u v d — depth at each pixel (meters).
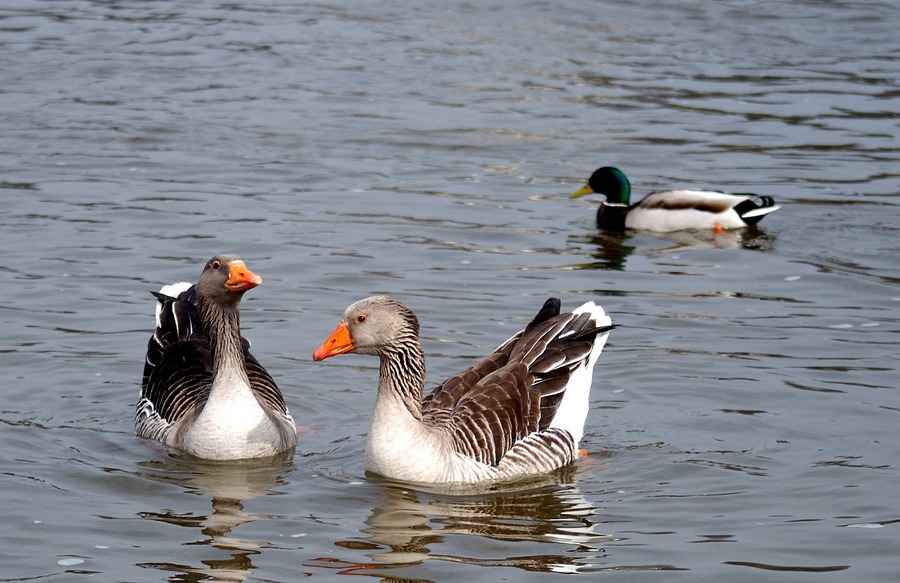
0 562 10.17
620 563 10.34
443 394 12.95
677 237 21.70
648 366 15.30
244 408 12.77
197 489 11.95
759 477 12.25
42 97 29.55
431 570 10.17
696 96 31.33
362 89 31.36
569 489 12.06
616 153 26.59
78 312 16.83
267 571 10.12
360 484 12.13
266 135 26.95
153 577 9.97
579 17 39.78
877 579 10.02
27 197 22.05
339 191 23.06
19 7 39.78
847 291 18.42
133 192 22.58
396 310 12.02
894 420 13.62
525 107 30.08
